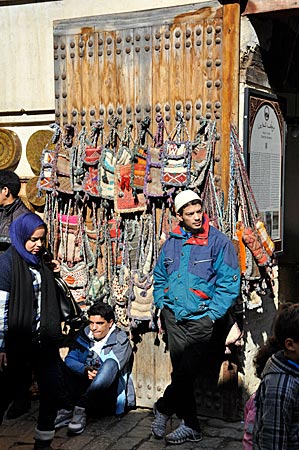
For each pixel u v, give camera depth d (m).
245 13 4.51
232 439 4.36
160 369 4.89
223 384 4.64
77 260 5.04
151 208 4.77
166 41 4.71
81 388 4.72
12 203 4.57
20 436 4.46
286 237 6.88
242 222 4.50
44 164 4.96
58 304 4.04
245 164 4.55
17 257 3.85
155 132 4.79
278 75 5.12
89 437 4.43
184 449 4.22
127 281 4.84
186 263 4.18
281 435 2.39
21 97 5.47
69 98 5.11
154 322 4.74
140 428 4.58
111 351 4.68
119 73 4.90
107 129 4.96
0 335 3.79
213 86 4.57
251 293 4.63
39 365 3.98
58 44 5.12
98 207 5.00
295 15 4.58
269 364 2.53
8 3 5.44
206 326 4.11
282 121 5.09
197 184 4.55
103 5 5.08
